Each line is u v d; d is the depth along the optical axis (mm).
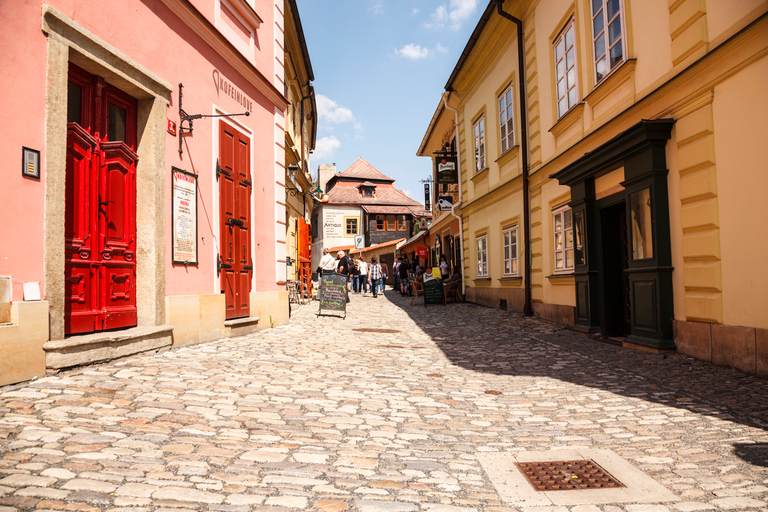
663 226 7086
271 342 8219
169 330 6754
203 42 7926
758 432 3967
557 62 10969
